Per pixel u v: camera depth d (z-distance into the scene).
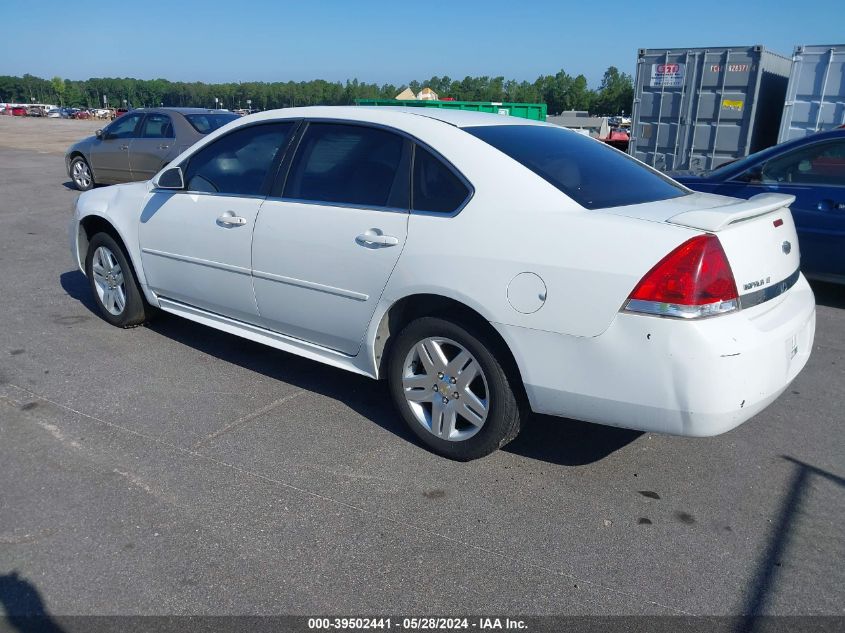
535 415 4.15
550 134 3.98
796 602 2.61
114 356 4.89
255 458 3.55
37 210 11.01
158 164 12.09
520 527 3.04
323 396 4.32
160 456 3.54
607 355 2.96
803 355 3.38
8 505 3.08
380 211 3.63
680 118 11.12
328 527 3.00
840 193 6.17
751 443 3.85
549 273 3.06
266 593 2.60
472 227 3.30
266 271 4.11
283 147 4.17
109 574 2.67
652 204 3.37
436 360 3.52
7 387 4.32
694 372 2.81
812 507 3.23
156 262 4.86
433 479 3.41
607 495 3.31
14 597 2.54
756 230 3.13
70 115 89.62
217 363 4.81
